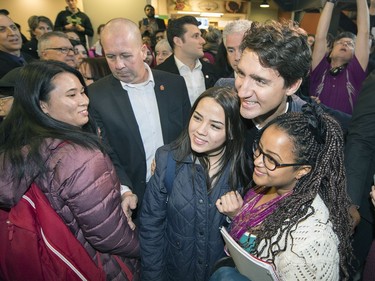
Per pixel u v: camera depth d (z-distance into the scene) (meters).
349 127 1.27
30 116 0.88
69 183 0.83
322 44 2.19
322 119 0.76
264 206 0.84
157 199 1.08
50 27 3.71
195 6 10.10
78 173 0.83
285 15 8.02
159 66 2.50
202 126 0.93
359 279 1.42
